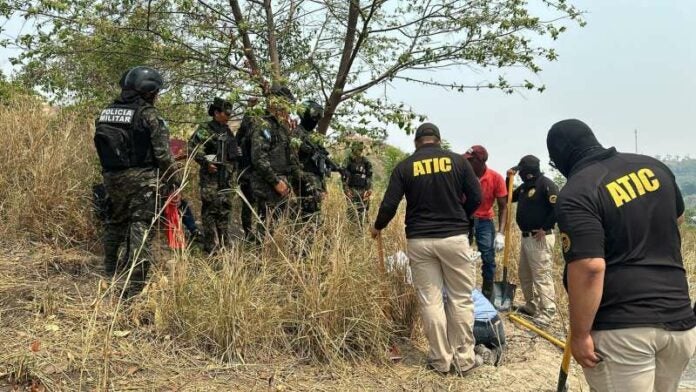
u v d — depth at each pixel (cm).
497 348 479
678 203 268
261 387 371
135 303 421
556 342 469
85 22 540
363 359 427
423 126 459
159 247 470
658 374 256
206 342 404
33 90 674
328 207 589
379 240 474
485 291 620
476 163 609
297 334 424
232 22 630
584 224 243
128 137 440
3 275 459
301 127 573
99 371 350
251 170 544
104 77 631
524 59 637
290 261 457
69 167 583
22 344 366
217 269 451
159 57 602
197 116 642
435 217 432
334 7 667
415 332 483
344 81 689
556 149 285
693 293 729
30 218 543
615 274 249
